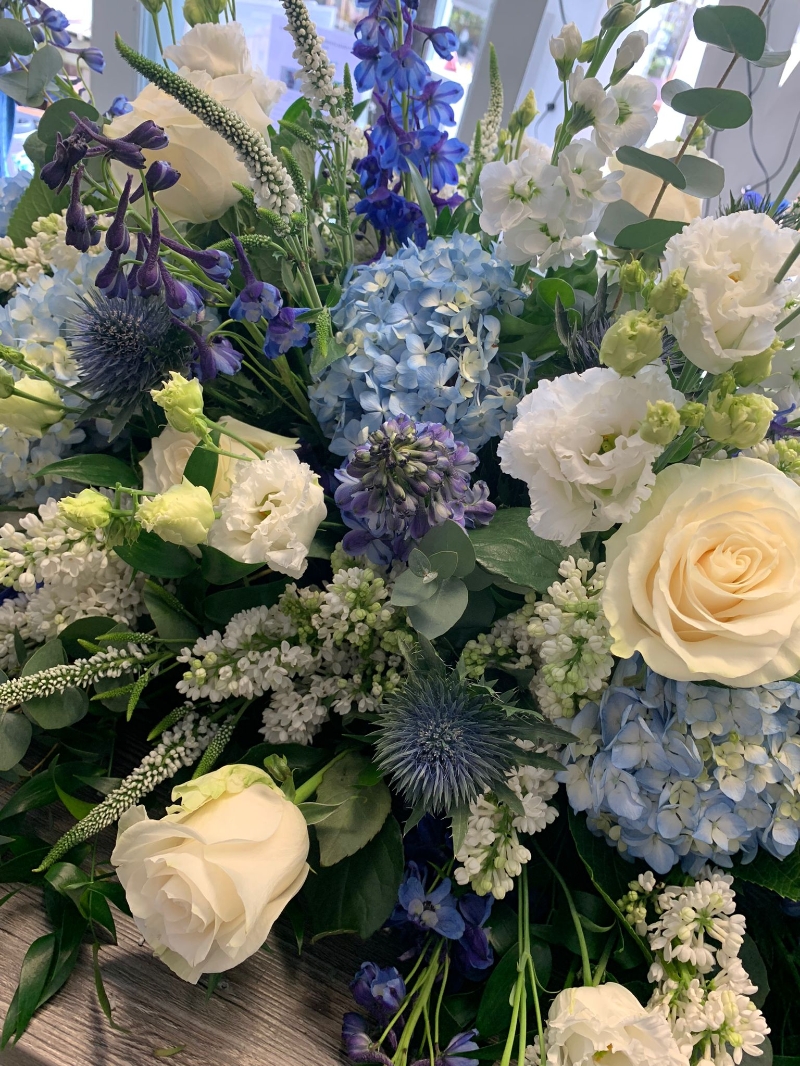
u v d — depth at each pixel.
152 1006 0.52
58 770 0.57
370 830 0.53
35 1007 0.50
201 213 0.64
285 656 0.55
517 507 0.62
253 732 0.65
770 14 1.01
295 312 0.56
